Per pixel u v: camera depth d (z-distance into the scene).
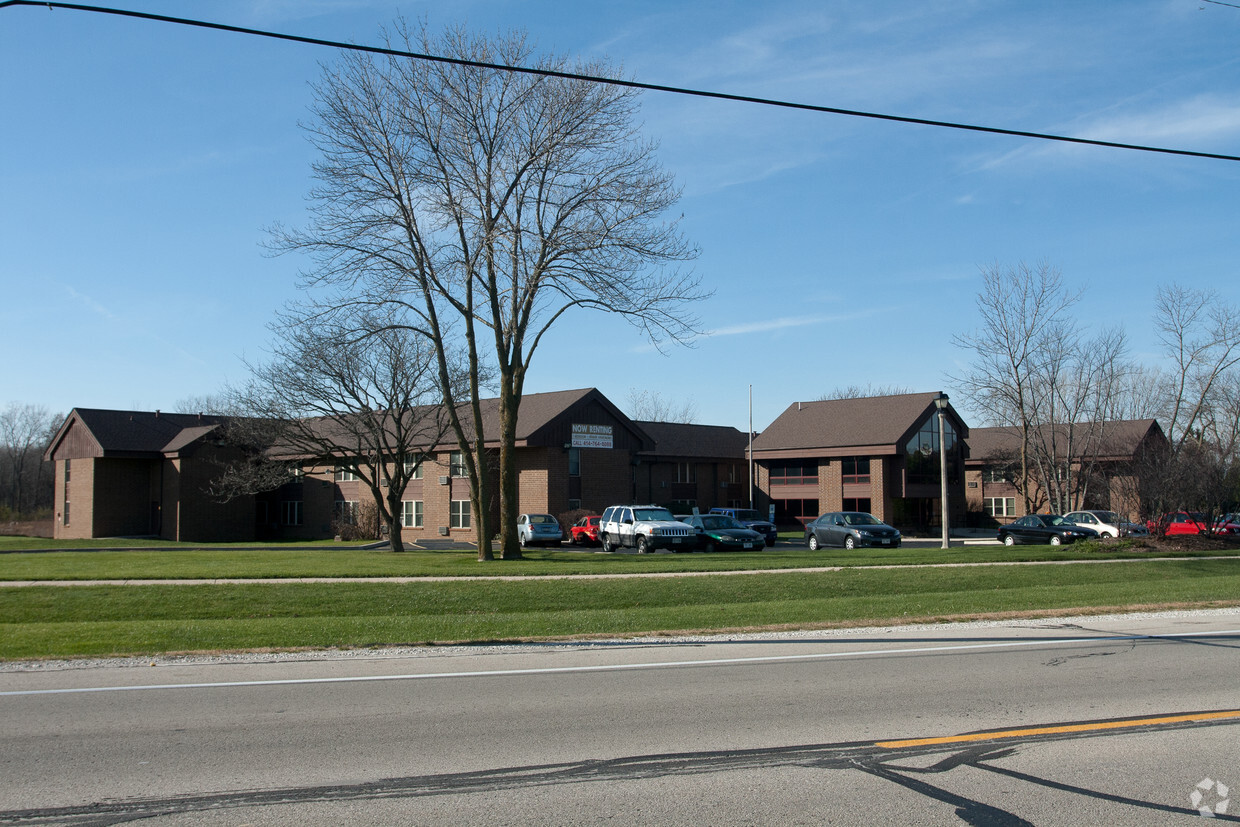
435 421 45.31
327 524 54.62
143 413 52.44
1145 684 9.72
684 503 55.03
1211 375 46.50
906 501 54.56
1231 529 43.09
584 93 27.84
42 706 8.65
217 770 6.62
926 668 10.68
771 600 19.34
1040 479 52.66
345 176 28.05
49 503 92.19
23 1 9.16
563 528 44.03
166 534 49.47
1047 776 6.52
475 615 16.19
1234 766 6.77
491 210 28.86
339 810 5.79
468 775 6.51
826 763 6.83
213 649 12.14
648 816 5.69
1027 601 17.61
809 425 57.12
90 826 5.51
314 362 37.06
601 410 48.72
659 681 9.91
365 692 9.31
